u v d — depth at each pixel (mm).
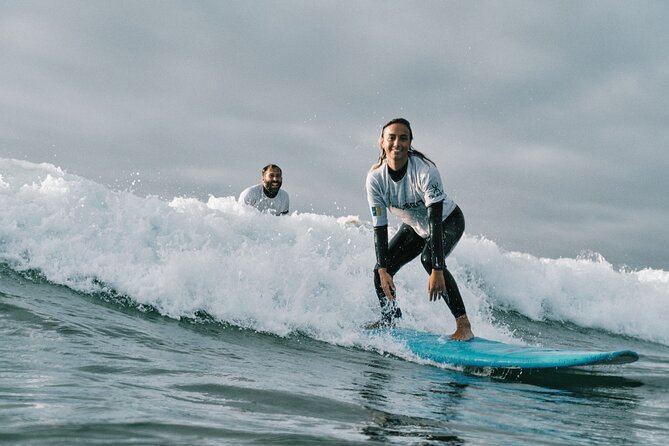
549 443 1759
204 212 5688
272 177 7562
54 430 1351
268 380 2402
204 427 1492
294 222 6148
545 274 7414
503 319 6418
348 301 4613
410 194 4117
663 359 5016
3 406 1521
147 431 1410
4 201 4391
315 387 2375
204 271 4230
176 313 3879
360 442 1501
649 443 1937
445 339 4020
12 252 4047
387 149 4023
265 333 3881
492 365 3475
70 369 2143
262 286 4336
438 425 1854
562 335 6242
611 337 6598
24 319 2955
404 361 3646
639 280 8133
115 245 4414
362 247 6113
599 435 1992
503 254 7609
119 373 2184
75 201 4668
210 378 2287
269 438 1443
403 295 5125
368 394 2357
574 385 3160
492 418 2105
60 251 4164
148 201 5074
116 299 3875
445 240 4145
